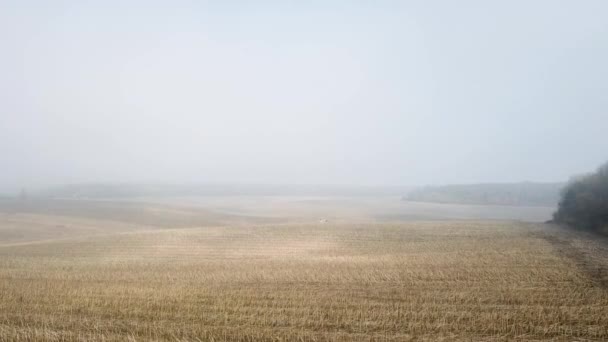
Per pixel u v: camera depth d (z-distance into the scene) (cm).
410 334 1409
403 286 2003
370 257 2827
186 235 4072
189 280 2181
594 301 1711
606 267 2289
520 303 1708
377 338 1377
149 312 1644
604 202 3888
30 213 6700
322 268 2450
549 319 1516
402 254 2917
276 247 3400
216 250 3281
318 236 3928
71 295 1878
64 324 1526
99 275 2331
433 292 1889
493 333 1410
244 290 1958
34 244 3656
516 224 4644
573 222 4438
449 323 1497
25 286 2053
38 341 1371
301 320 1545
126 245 3538
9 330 1466
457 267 2391
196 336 1393
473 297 1794
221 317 1581
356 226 4566
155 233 4228
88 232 5047
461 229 4172
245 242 3666
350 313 1612
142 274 2353
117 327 1486
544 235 3603
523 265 2384
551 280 2042
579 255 2639
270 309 1672
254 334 1409
